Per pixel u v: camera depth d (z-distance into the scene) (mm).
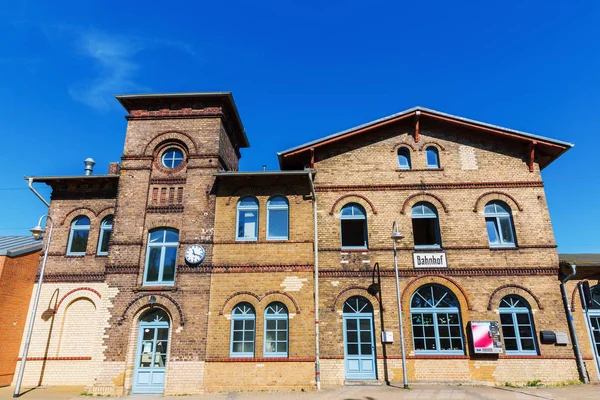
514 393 12547
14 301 15570
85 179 17297
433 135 17031
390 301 14789
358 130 16641
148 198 15805
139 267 14883
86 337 15797
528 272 14922
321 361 14070
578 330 14328
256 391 13430
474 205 15867
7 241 18312
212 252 15047
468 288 14828
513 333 14430
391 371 14031
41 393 13812
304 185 16078
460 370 14000
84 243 17094
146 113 16891
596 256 18031
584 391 12617
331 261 15266
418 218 16031
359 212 16156
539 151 16812
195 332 14094
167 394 13406
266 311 14578
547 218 15586
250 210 15906
